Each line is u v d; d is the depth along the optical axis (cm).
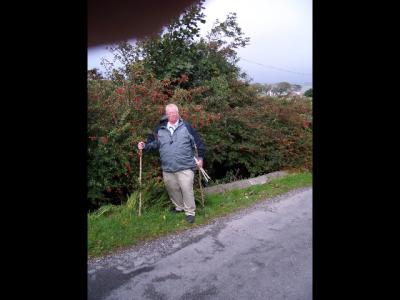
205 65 725
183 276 308
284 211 475
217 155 613
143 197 467
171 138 435
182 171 435
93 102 473
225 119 624
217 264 328
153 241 384
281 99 782
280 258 335
